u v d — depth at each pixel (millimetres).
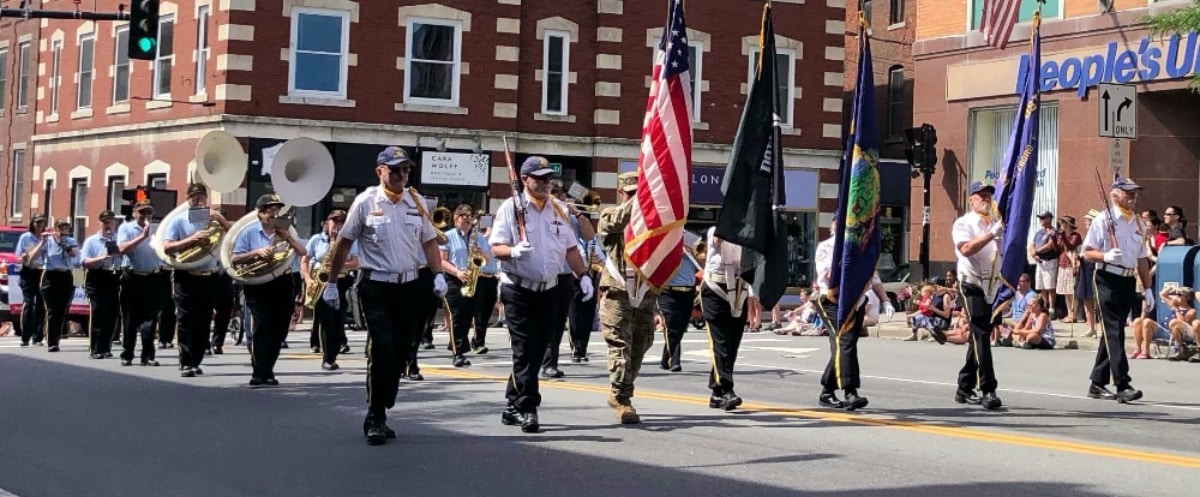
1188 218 24672
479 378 14727
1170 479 8477
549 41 32531
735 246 11664
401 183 9883
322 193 16703
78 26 35094
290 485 8273
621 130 32844
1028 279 21625
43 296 18359
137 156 32312
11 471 8820
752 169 11539
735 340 11898
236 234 13633
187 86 30781
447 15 31297
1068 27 25375
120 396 12805
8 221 38406
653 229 10766
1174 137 24562
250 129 29656
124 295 16062
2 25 39125
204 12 30453
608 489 8078
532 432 10328
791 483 8258
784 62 34625
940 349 20344
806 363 17703
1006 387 14609
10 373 14992
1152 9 23906
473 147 31484
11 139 38406
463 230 16750
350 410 11789
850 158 12133
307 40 30250
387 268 9734
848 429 10641
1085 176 25156
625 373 10883
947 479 8406
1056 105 25812
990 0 24594
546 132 32406
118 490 8195
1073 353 19531
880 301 12555
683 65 11211
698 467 8812
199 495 8031
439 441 9938
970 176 27266
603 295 11055
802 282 34656
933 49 27969
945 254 27641
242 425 10836
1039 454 9430
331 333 15492
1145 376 16109
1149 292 12906
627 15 32906
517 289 10266
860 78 12180
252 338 13742
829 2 35031
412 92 31172
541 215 10281
